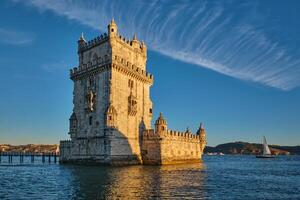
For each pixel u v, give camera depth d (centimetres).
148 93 8600
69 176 5197
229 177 5741
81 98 7931
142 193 3491
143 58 8738
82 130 7762
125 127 7481
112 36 7456
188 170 6538
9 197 3341
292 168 10050
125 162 7325
